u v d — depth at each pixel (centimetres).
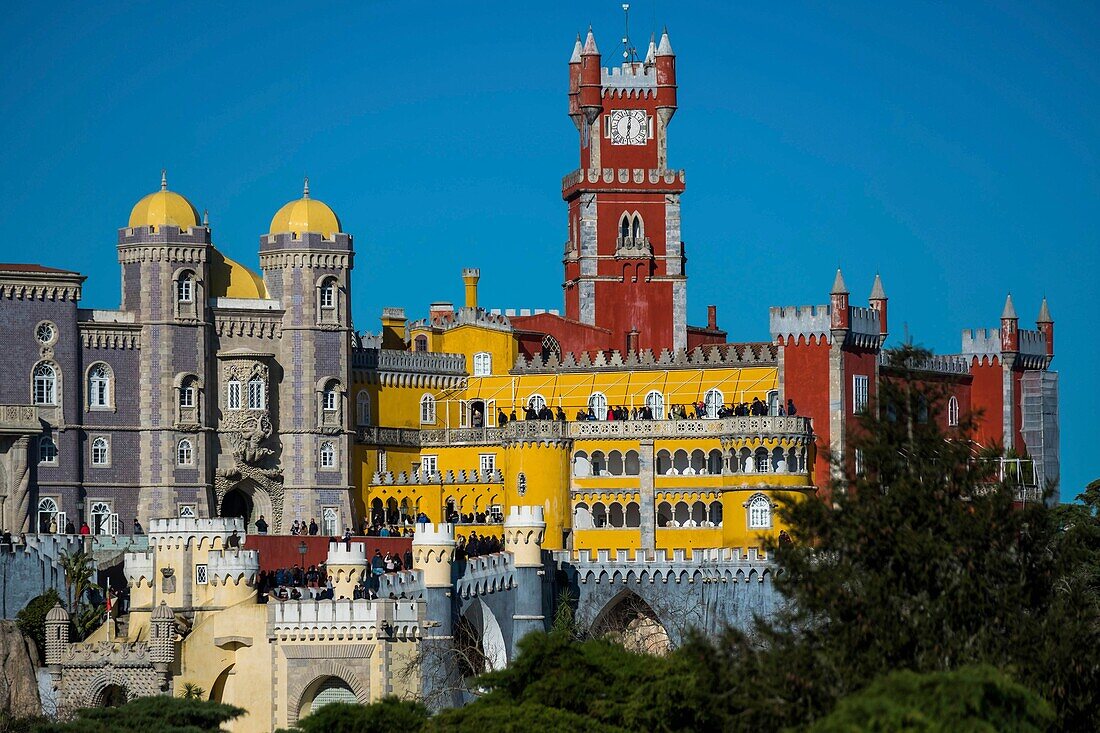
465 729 18500
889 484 18012
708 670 17100
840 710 14700
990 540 17562
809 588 17100
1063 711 16650
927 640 16638
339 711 19488
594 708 18925
